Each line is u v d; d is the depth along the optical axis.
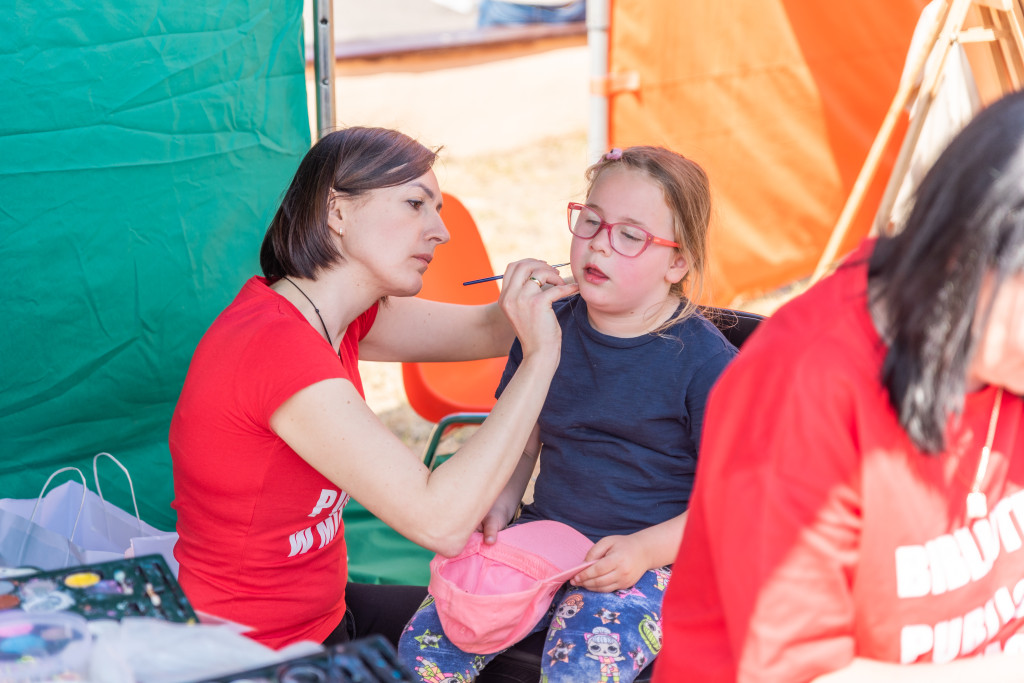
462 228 3.01
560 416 1.85
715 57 4.32
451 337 2.12
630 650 1.58
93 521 2.01
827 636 0.97
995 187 0.86
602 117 4.18
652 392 1.77
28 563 1.61
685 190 1.76
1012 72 3.15
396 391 4.47
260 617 1.63
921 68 3.54
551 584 1.61
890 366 0.93
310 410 1.48
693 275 1.83
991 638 1.10
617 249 1.72
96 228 2.33
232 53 2.49
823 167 4.77
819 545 0.96
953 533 1.02
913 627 1.02
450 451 3.83
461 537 1.53
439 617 1.64
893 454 0.96
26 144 2.19
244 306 1.62
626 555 1.67
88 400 2.41
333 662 1.00
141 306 2.45
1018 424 1.06
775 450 0.97
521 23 10.17
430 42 9.74
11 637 1.02
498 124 8.55
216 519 1.60
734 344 2.01
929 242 0.90
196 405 1.55
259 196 2.64
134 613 1.10
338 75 9.12
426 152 1.69
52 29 2.18
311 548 1.65
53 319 2.30
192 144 2.46
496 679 1.70
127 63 2.30
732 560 0.98
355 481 1.49
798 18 4.44
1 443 2.29
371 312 1.99
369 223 1.63
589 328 1.85
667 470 1.80
